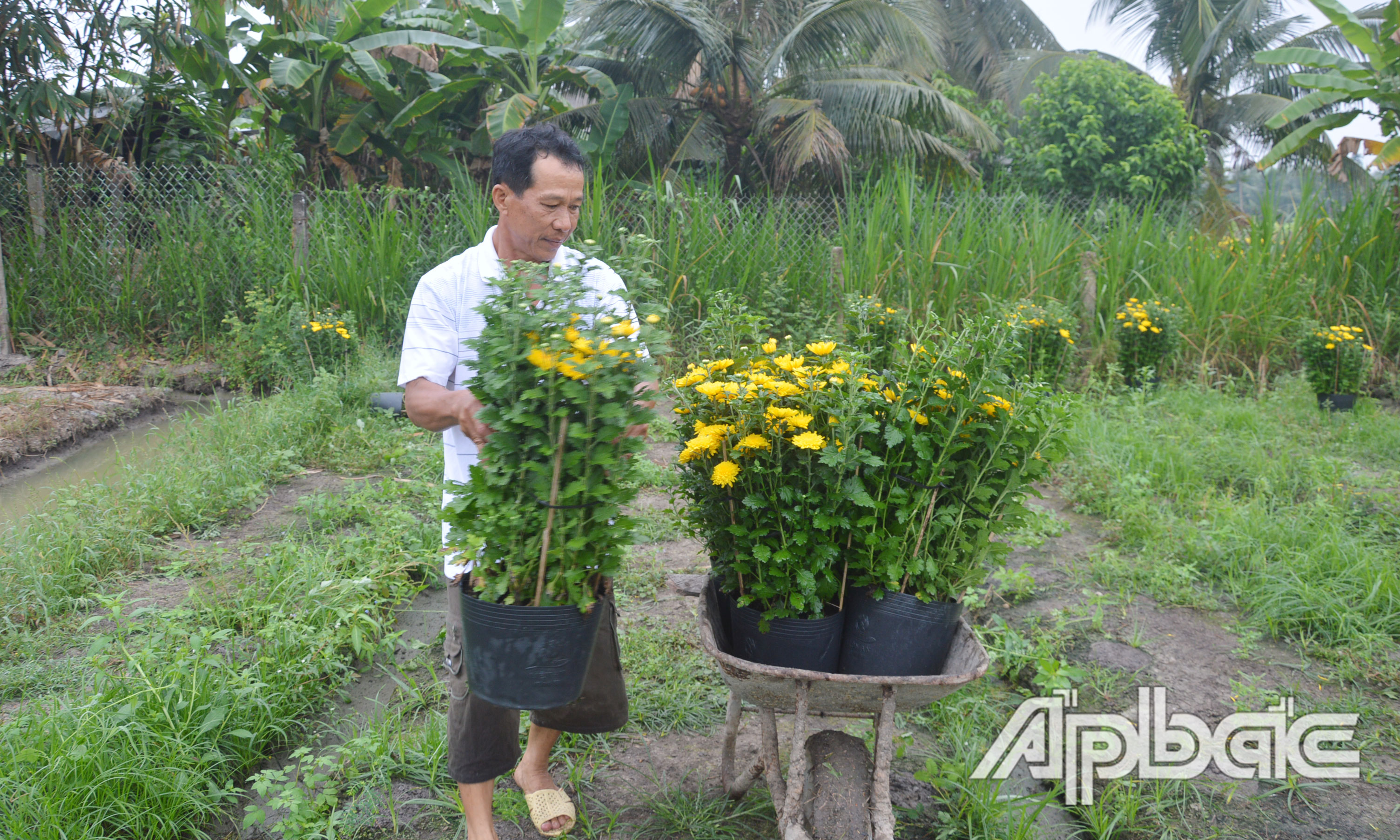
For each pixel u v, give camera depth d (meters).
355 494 4.92
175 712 2.63
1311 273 9.47
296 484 5.49
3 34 8.49
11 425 6.06
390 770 2.63
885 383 2.18
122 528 4.28
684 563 4.27
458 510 1.76
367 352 7.80
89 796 2.30
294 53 10.35
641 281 1.92
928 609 2.08
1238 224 13.94
